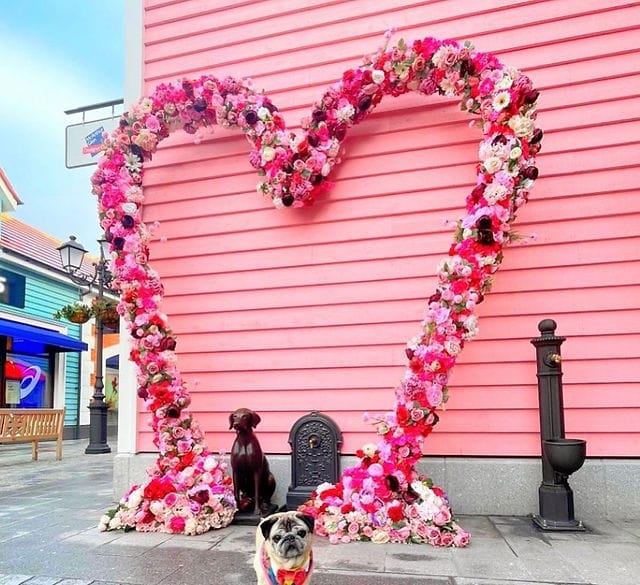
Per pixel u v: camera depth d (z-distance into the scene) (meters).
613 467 4.52
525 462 4.69
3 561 3.65
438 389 4.24
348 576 3.27
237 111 5.16
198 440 4.92
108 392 19.27
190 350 5.63
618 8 4.91
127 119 5.44
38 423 9.94
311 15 5.68
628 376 4.59
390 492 4.16
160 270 5.83
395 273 5.16
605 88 4.87
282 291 5.46
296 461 4.98
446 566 3.43
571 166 4.87
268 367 5.39
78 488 6.69
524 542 3.89
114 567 3.51
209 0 6.01
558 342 4.33
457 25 5.25
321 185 5.17
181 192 5.86
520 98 4.34
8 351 14.41
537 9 5.07
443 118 5.19
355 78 4.91
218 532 4.35
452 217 5.08
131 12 6.23
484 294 4.43
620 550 3.67
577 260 4.79
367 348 5.16
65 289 16.78
